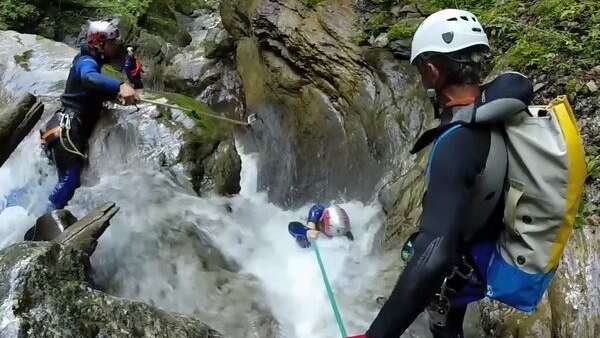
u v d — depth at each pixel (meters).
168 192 4.69
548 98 4.16
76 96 4.45
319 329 3.55
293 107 6.21
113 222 4.08
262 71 6.75
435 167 2.00
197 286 3.78
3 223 4.46
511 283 2.21
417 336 3.26
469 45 2.09
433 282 1.86
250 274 4.06
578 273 3.06
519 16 5.06
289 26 6.29
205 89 7.63
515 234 2.16
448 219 1.90
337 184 5.40
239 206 5.08
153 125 5.18
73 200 4.47
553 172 2.04
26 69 6.06
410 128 4.94
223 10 7.80
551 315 3.02
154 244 4.02
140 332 2.54
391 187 4.64
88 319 2.46
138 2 10.68
